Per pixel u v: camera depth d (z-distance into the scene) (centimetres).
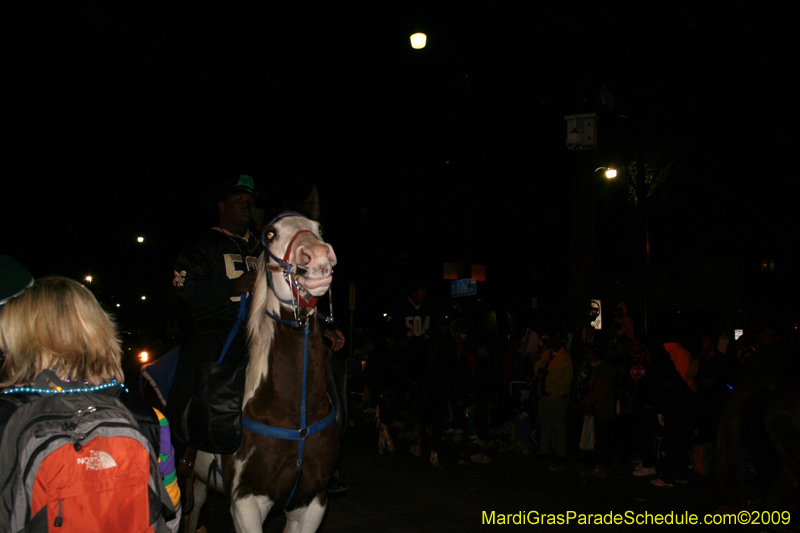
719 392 883
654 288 2456
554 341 965
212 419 326
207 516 631
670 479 766
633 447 999
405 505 686
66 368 199
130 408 209
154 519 197
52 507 174
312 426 339
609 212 2169
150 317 2928
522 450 991
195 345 363
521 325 2256
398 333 944
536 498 720
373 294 2245
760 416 591
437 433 890
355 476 828
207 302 364
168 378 388
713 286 2261
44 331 198
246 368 343
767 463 681
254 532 328
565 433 929
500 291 2294
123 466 184
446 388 889
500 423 1092
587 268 1039
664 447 784
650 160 1875
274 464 331
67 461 178
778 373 597
